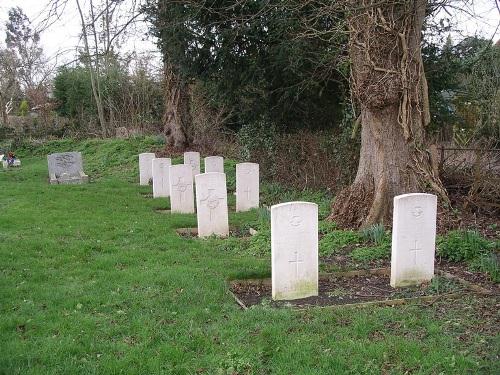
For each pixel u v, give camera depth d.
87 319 5.43
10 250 8.17
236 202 12.87
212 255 8.28
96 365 4.44
